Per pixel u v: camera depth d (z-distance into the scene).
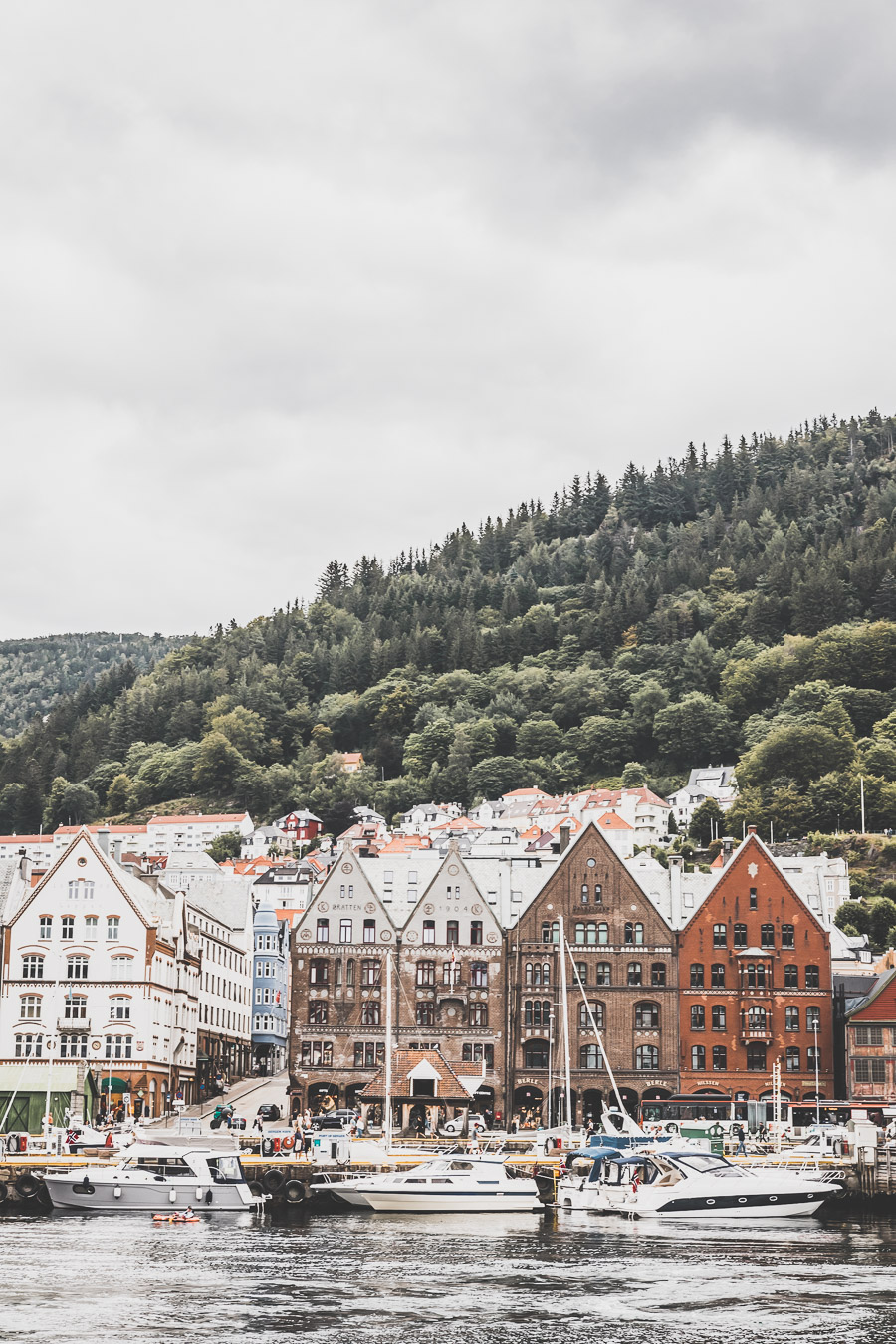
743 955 128.12
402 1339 57.66
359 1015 129.38
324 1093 128.50
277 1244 77.31
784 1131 111.12
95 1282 66.69
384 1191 88.88
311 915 131.38
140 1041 128.25
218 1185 88.88
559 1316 61.38
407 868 136.25
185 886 175.38
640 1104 126.44
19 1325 58.84
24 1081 122.06
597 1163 90.81
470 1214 88.56
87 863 131.38
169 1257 72.94
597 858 131.00
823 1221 87.44
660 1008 128.12
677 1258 74.19
